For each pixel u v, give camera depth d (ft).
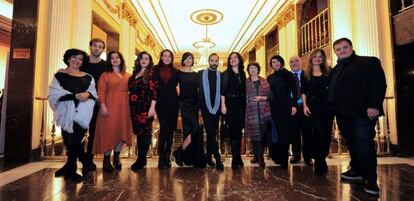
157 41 41.39
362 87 7.63
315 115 9.91
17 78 12.82
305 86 10.66
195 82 11.05
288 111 10.69
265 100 11.03
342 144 15.85
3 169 10.88
